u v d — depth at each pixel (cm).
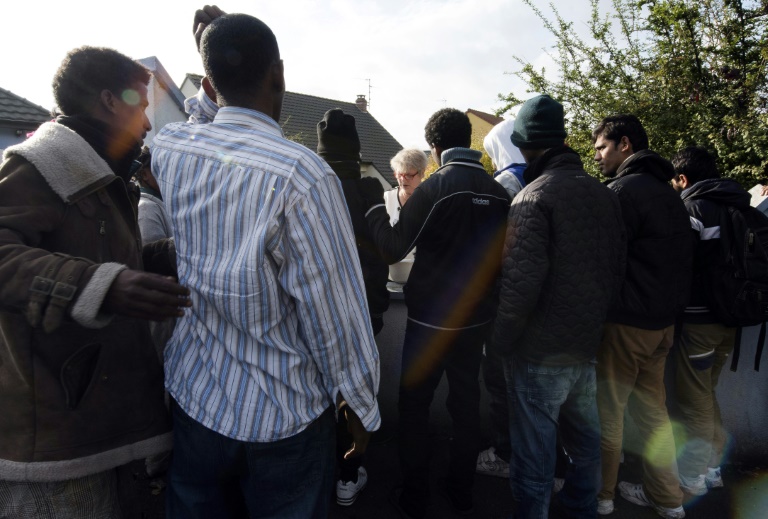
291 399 117
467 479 228
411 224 203
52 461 111
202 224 113
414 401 220
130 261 128
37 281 93
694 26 463
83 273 95
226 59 115
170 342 129
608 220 188
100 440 117
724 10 462
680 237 211
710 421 241
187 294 101
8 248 96
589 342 186
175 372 124
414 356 217
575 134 527
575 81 522
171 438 132
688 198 242
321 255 109
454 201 202
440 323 211
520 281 178
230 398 115
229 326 116
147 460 236
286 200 105
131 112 132
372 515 231
